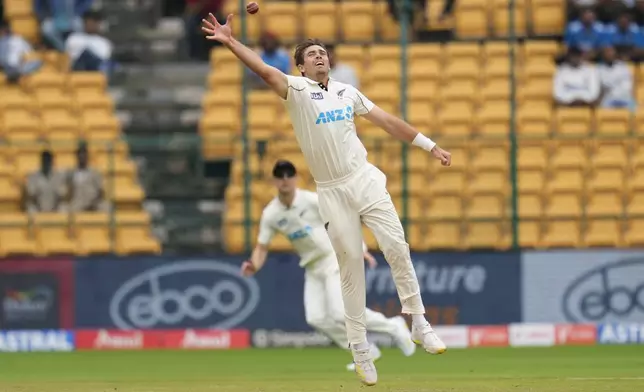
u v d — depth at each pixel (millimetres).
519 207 47062
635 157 48750
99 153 50875
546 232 46562
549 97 52062
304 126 22812
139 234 47562
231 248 46812
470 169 48031
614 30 53906
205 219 49750
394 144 47438
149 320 44312
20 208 48969
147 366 38188
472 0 56344
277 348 44062
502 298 44094
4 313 44344
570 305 44031
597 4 54844
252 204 47344
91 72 55844
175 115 56594
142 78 58531
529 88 52344
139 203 48969
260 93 52750
